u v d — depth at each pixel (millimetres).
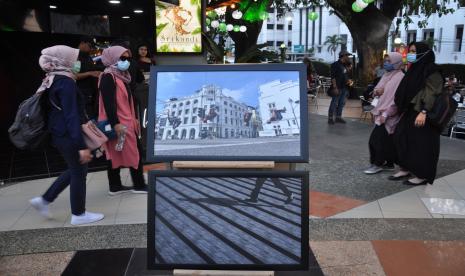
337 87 9375
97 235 3635
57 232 3711
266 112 2484
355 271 3004
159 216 2477
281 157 2430
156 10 7133
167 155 2475
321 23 55625
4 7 7777
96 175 5492
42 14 8797
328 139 7832
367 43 16844
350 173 5531
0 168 5824
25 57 9180
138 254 3258
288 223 2418
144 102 6020
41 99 3484
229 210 2449
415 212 4145
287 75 2504
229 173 2420
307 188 2377
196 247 2480
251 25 16969
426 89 4582
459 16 36469
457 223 3857
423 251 3299
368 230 3701
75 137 3482
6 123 8875
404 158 4918
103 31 9547
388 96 5164
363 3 10711
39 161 6156
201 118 2502
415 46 4625
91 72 5535
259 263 2459
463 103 10289
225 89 2523
